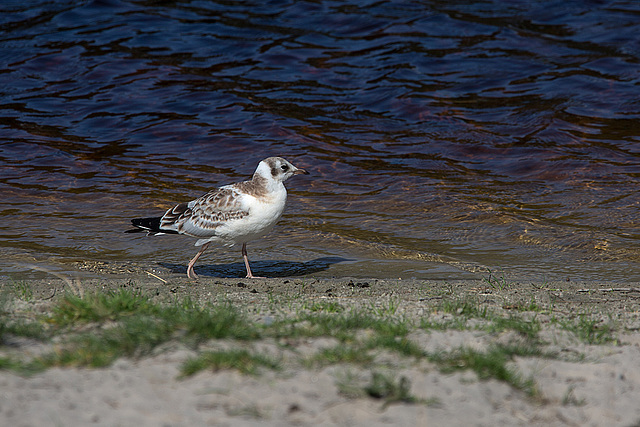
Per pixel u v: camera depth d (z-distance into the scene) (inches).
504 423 212.4
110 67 879.7
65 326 279.1
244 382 226.7
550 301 371.6
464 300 365.4
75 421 200.4
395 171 666.8
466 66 876.6
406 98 809.5
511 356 265.9
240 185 445.4
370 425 204.5
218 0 1061.8
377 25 984.3
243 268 477.1
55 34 951.6
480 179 649.6
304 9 1036.5
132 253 502.9
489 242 518.9
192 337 260.2
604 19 994.7
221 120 776.9
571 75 848.3
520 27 975.0
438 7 1040.2
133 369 234.5
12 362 231.6
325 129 754.8
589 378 249.1
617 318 328.8
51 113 788.0
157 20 1002.1
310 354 251.9
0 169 669.3
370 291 400.2
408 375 238.4
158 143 733.9
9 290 388.5
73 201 609.0
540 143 713.0
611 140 713.0
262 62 896.3
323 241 526.6
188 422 202.4
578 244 508.4
